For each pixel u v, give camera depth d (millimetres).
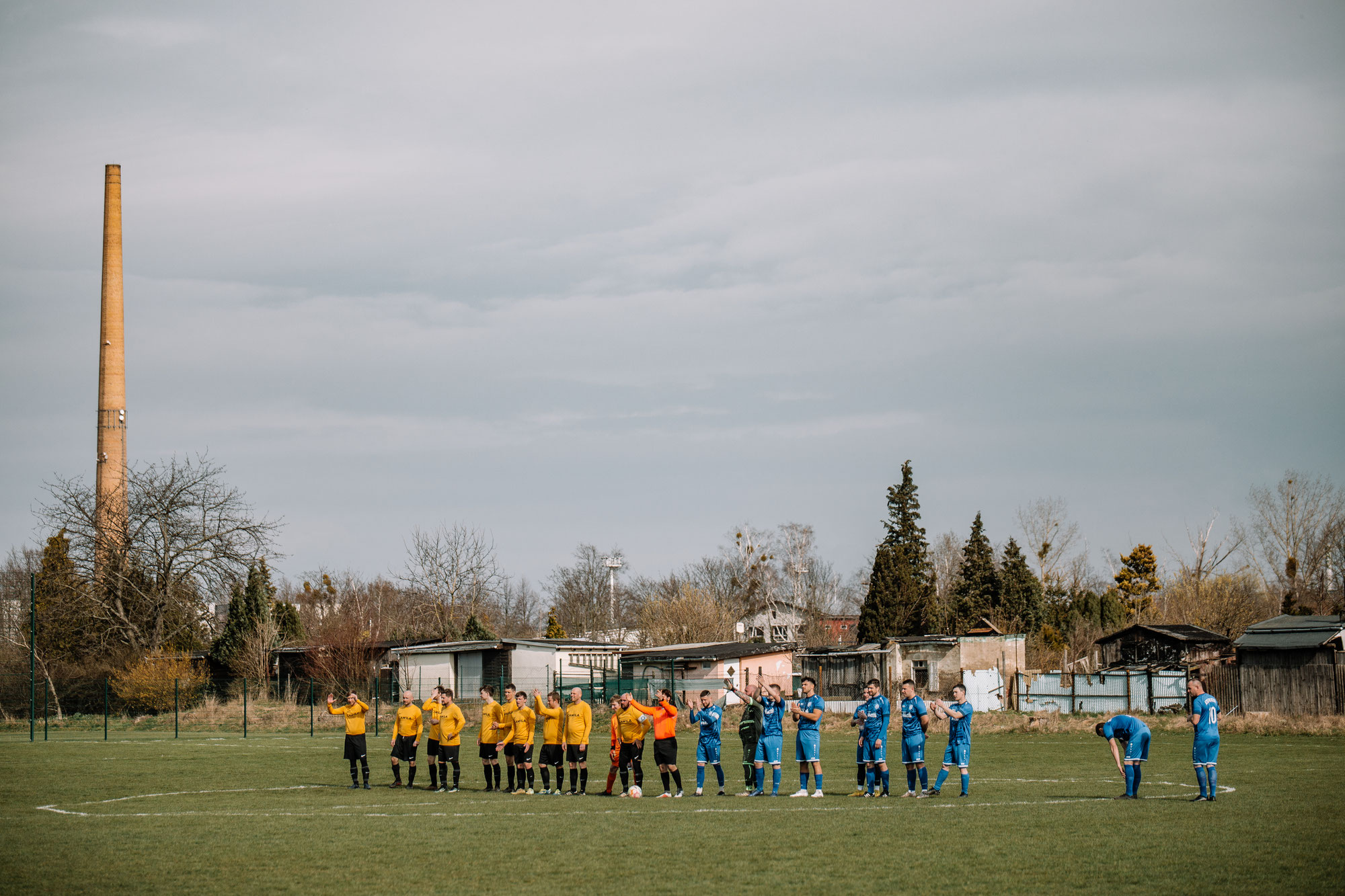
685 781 25672
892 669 61562
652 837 15836
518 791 22953
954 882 12391
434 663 64062
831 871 13078
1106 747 35781
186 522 69000
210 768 29922
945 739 38656
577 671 63531
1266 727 40719
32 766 30609
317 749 37781
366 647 65562
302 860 14367
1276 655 49719
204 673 65062
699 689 59000
